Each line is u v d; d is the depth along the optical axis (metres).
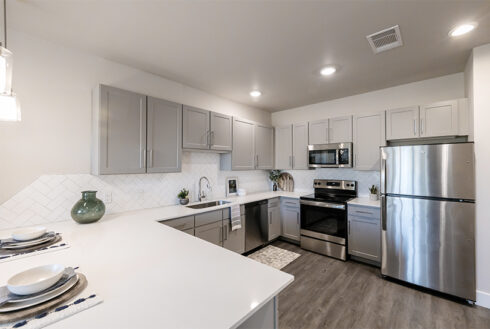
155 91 2.72
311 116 4.08
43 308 0.80
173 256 1.30
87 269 1.13
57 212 2.05
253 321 0.94
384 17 1.67
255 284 0.99
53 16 1.67
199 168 3.30
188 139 2.80
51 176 2.02
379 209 2.85
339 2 1.52
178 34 1.90
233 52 2.20
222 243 2.89
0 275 1.09
